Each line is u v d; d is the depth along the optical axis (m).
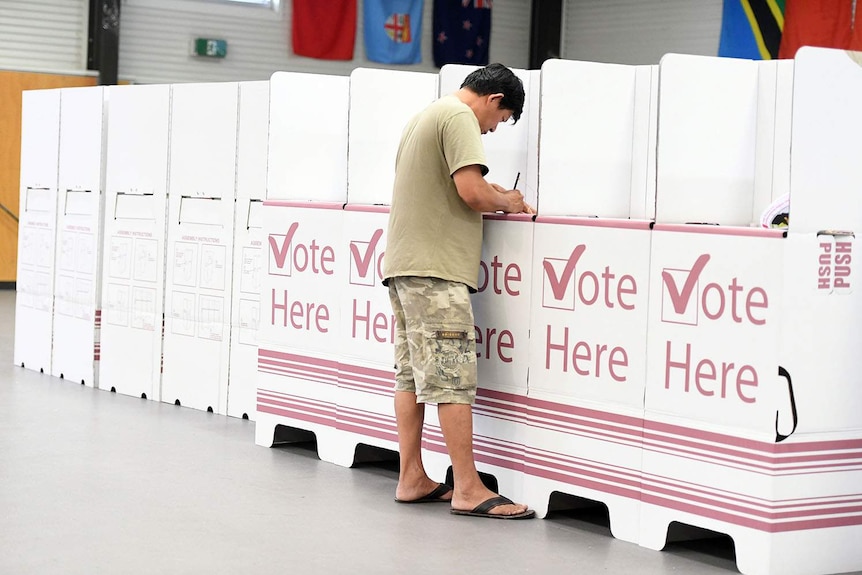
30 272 6.47
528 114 4.00
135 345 5.70
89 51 11.84
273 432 4.50
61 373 6.20
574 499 3.62
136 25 12.16
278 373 4.48
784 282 2.93
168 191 5.51
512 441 3.63
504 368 3.65
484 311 3.70
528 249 3.57
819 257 2.98
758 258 2.98
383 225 4.02
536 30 13.86
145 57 12.23
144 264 5.64
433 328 3.50
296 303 4.39
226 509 3.55
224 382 5.23
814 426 3.01
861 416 3.08
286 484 3.91
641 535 3.28
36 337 6.42
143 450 4.39
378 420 4.07
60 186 6.19
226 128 5.20
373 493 3.81
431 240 3.50
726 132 3.60
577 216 3.70
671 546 3.29
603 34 13.38
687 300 3.14
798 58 2.92
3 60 11.58
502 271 3.65
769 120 3.64
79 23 11.90
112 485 3.81
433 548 3.19
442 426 3.54
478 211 3.53
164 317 5.54
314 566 2.99
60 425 4.85
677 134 3.48
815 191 2.97
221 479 3.95
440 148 3.49
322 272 4.28
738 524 3.03
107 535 3.23
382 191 4.31
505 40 14.04
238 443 4.59
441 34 13.53
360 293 4.12
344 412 4.20
